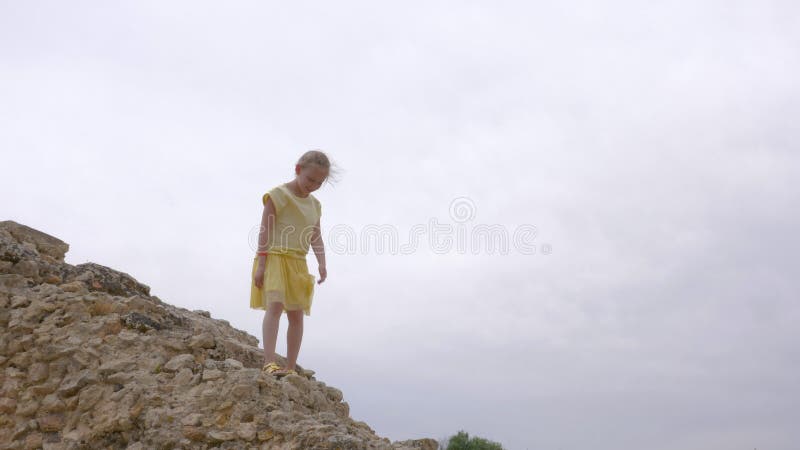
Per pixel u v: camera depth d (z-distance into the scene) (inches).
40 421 220.7
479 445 903.7
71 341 234.8
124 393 218.5
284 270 250.5
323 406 240.8
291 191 257.6
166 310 263.9
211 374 221.5
